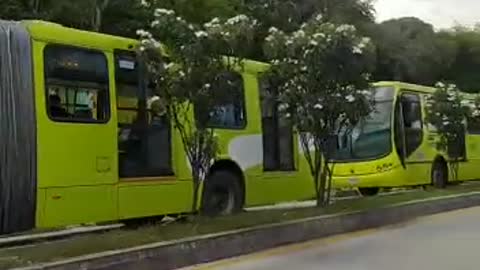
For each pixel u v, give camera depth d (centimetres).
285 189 1466
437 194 1805
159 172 1185
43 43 1027
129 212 1127
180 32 1069
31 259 835
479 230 1323
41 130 1009
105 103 1104
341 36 1302
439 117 2109
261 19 2830
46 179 1010
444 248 1101
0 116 970
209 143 1147
